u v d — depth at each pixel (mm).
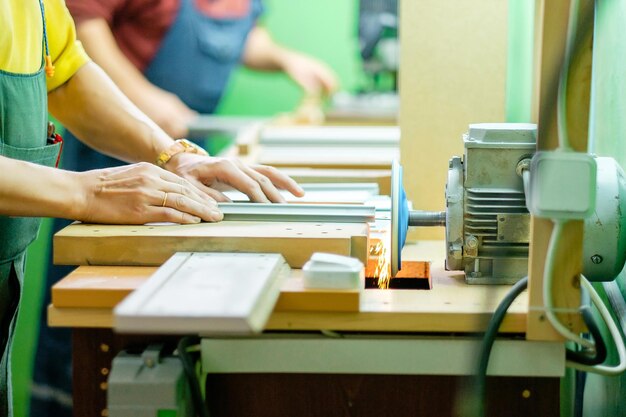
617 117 1497
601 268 1234
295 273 1193
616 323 1443
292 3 4367
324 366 1135
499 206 1239
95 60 3156
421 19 1743
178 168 1558
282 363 1136
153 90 3299
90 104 1675
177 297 931
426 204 1785
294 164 2180
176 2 3584
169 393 1060
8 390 1614
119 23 3494
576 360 1138
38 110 1555
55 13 1649
